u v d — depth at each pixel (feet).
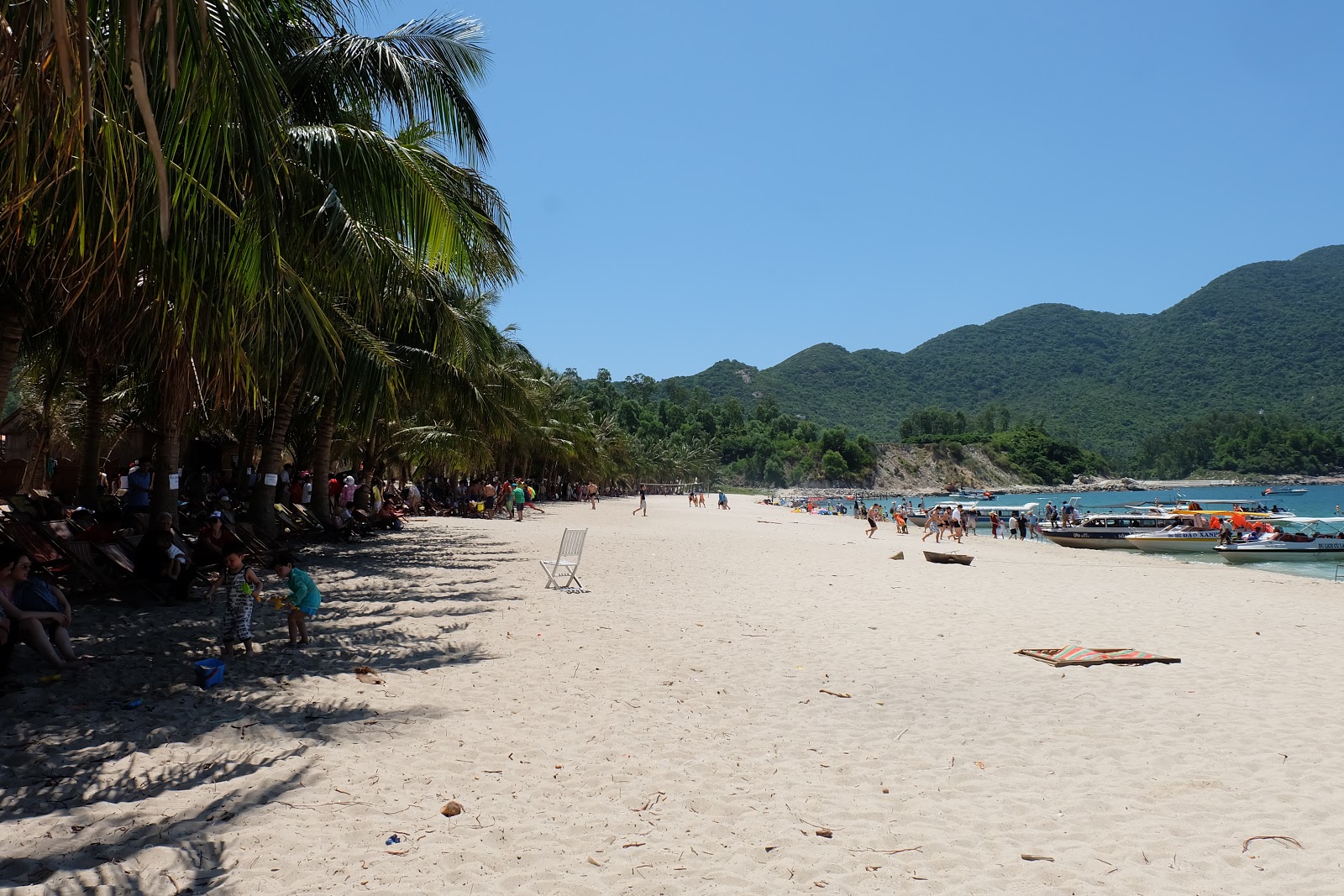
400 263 35.63
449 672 23.72
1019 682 24.97
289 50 27.91
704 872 11.98
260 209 17.47
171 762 15.55
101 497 55.47
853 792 15.49
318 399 64.44
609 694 21.93
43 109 11.41
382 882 11.23
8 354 25.90
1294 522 154.20
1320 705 22.67
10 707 18.62
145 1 10.00
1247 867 12.58
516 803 14.33
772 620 35.35
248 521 51.80
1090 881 12.05
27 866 11.12
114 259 16.81
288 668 23.40
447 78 31.12
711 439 562.66
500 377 70.85
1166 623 38.04
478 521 99.55
